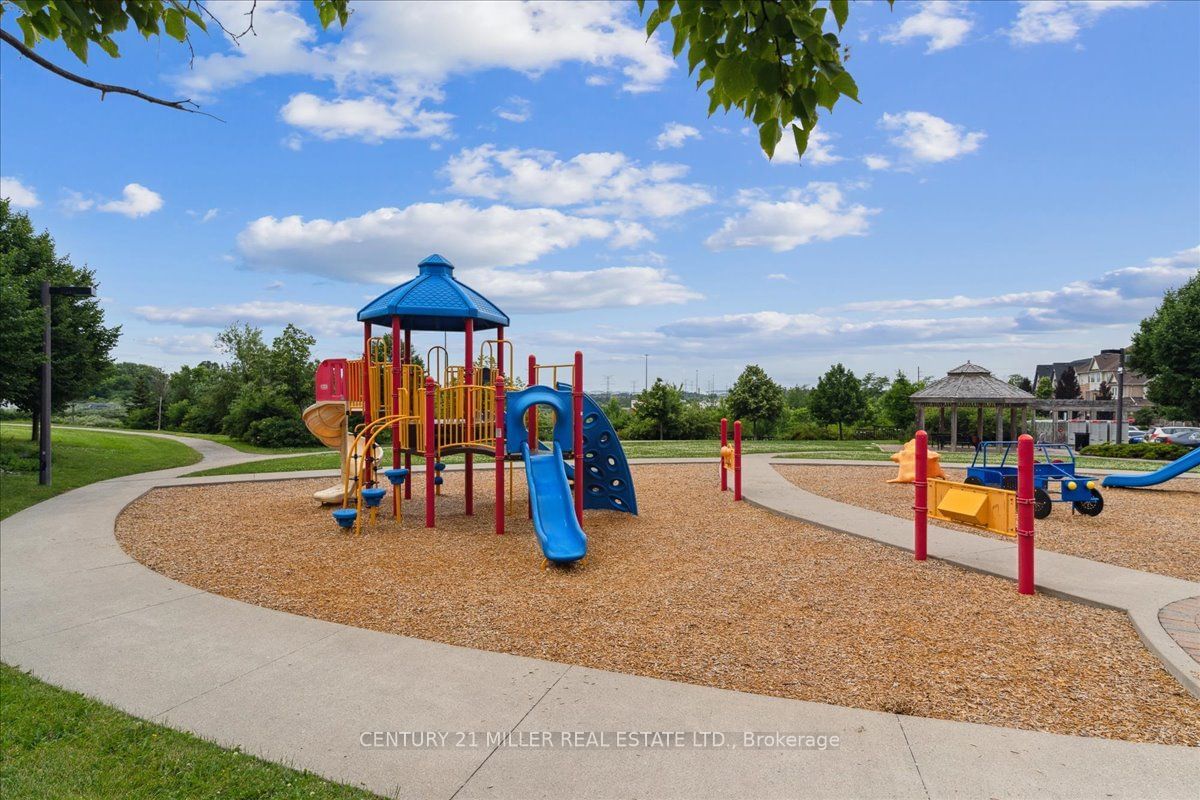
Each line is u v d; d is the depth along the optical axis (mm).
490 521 10703
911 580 6926
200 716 3969
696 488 14305
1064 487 10719
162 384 54125
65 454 21000
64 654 4961
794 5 2010
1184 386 30000
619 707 4031
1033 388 74438
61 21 2352
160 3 2379
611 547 8680
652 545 8773
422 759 3463
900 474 14734
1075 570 7012
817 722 3824
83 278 21516
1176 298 31109
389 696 4211
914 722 3820
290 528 10016
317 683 4418
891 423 40156
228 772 3336
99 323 21547
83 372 21250
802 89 2113
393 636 5297
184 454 25703
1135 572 6906
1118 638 5215
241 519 10750
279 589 6781
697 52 2223
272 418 32125
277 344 33781
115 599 6305
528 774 3312
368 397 11398
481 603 6301
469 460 11297
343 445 12141
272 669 4652
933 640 5219
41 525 9852
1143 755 3434
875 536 8789
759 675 4594
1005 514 7406
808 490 13859
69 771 3342
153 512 11352
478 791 3170
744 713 3945
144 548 8562
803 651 5027
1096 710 4008
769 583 6887
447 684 4387
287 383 33625
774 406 39594
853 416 38344
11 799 3082
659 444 32594
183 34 2432
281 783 3236
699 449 27547
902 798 3078
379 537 9398
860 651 5012
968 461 21875
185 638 5277
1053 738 3625
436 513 11492
